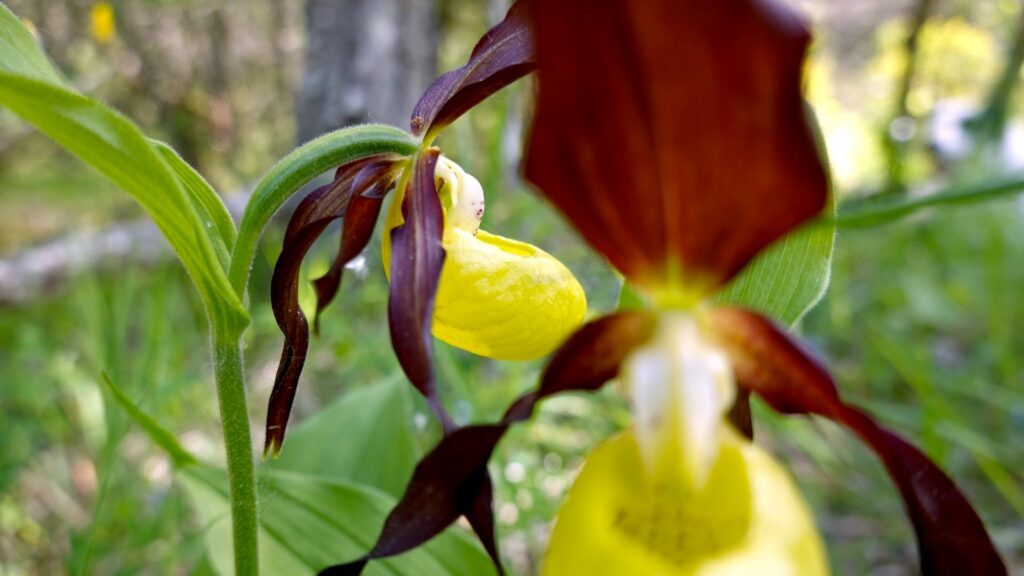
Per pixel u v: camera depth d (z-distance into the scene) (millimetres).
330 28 568
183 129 851
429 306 166
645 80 124
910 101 812
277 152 889
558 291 185
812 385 144
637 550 135
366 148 173
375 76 571
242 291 167
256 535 175
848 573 329
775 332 140
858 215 224
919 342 547
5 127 766
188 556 285
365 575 191
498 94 353
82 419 391
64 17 766
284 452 238
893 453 147
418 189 178
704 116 126
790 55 119
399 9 576
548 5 121
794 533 136
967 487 388
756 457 140
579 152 128
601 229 135
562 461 321
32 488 350
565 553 137
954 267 627
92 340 392
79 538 275
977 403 464
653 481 137
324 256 427
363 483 233
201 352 447
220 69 882
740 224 132
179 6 766
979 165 714
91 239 539
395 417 241
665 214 134
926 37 807
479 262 185
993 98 755
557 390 146
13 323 503
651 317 141
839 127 1110
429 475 150
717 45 121
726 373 140
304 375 403
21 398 385
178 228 151
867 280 637
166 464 356
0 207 762
